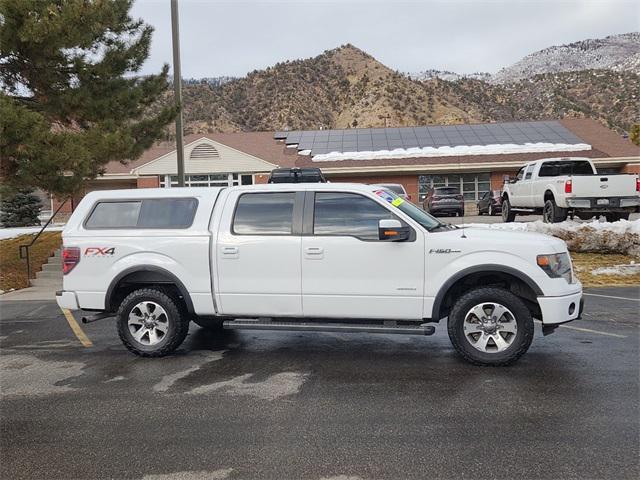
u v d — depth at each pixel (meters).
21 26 11.94
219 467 3.71
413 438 4.08
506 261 5.70
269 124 131.00
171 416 4.61
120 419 4.57
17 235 19.52
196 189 6.70
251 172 32.66
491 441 4.01
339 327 6.00
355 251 5.98
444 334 7.39
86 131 12.89
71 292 6.61
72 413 4.73
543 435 4.09
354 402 4.85
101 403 4.96
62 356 6.67
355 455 3.83
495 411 4.57
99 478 3.60
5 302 11.30
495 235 5.88
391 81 139.88
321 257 6.05
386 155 33.75
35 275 14.13
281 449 3.95
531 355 6.21
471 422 4.35
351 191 6.20
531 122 39.12
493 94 157.75
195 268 6.35
